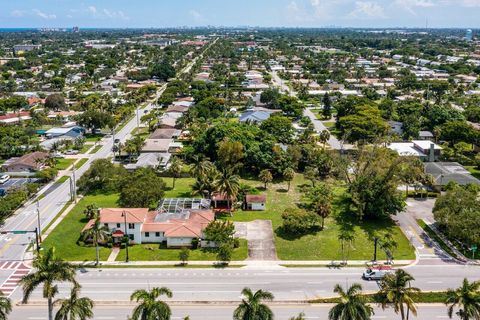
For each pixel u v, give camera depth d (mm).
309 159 157625
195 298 82375
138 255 98688
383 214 113750
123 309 79062
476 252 98562
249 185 143500
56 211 122438
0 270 92188
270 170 150500
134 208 113125
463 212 102688
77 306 63688
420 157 166750
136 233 104250
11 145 173500
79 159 170625
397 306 66312
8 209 116750
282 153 151125
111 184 137000
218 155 147625
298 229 109812
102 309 78938
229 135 159750
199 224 106500
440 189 137625
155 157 162750
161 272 91625
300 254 99250
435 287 85562
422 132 199750
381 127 189000
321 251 100562
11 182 145000
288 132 182000
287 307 79938
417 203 129750
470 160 166000
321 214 111688
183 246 102500
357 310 62562
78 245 102750
